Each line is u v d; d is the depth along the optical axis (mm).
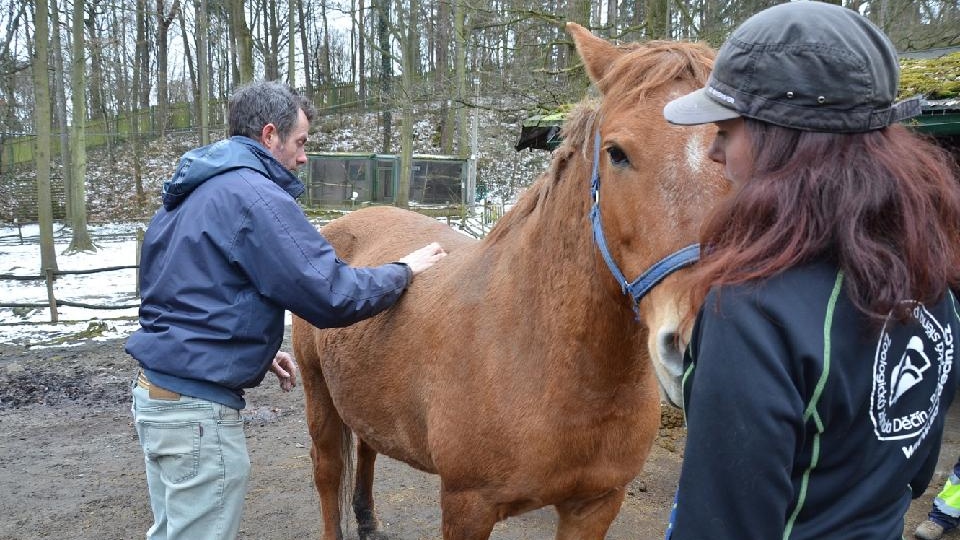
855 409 878
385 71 26234
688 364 1045
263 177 2104
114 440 4934
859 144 891
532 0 8797
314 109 2400
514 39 10883
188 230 2049
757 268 864
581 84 7211
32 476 4332
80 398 5840
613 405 1881
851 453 907
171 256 2066
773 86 897
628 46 1848
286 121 2236
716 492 870
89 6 19656
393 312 2469
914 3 9688
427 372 2229
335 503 3232
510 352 1979
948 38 9055
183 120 32531
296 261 2010
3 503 3963
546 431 1900
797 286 866
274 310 2141
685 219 1359
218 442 2113
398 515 3779
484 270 2176
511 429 1954
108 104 34094
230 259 2021
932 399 984
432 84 18172
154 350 2062
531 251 1971
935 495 3846
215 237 2021
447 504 2184
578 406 1864
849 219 846
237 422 2184
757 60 915
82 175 15742
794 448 852
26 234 19547
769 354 839
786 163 899
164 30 27031
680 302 1196
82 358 6996
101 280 11812
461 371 2092
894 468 948
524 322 1957
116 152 28953
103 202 24984
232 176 2072
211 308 2043
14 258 15055
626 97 1534
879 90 877
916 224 848
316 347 2996
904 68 5027
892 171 864
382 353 2461
